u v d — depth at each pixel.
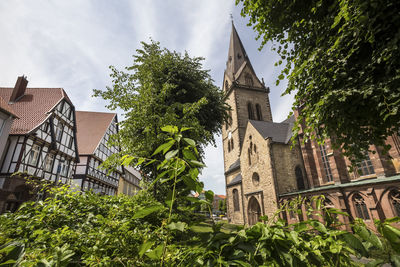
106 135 30.64
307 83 5.46
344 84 4.48
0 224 2.33
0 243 1.88
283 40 5.80
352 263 1.11
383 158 14.62
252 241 1.14
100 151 28.55
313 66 4.91
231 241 1.10
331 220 1.27
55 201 2.99
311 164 20.98
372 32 3.65
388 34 3.85
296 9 5.38
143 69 8.61
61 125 21.31
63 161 19.72
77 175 24.61
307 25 5.42
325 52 4.58
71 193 3.46
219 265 1.02
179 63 15.91
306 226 1.20
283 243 1.07
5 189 14.65
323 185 19.62
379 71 4.09
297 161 22.42
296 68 5.38
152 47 9.10
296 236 1.05
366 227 1.06
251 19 5.88
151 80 8.14
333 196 15.16
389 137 14.71
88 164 25.47
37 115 19.22
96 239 2.04
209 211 1.28
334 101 4.59
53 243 1.94
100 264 1.57
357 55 4.41
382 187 12.81
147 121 6.86
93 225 2.88
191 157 1.22
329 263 1.09
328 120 5.04
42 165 18.41
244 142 27.45
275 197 20.34
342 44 4.48
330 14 4.76
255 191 23.23
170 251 1.61
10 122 16.08
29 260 1.25
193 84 15.67
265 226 1.16
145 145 6.56
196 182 1.22
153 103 7.38
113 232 2.20
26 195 16.08
